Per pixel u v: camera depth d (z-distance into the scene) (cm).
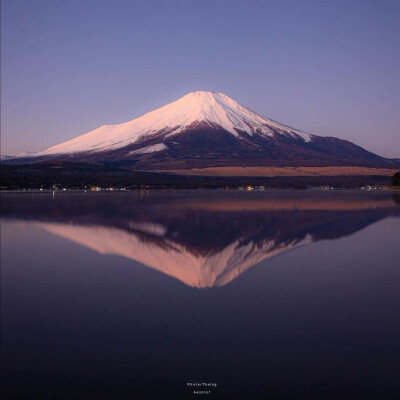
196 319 1252
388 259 2061
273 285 1605
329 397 891
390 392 903
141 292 1511
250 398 889
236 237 2723
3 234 2827
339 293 1502
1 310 1325
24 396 888
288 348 1073
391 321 1242
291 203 6109
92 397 883
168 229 3088
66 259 2044
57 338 1122
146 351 1060
